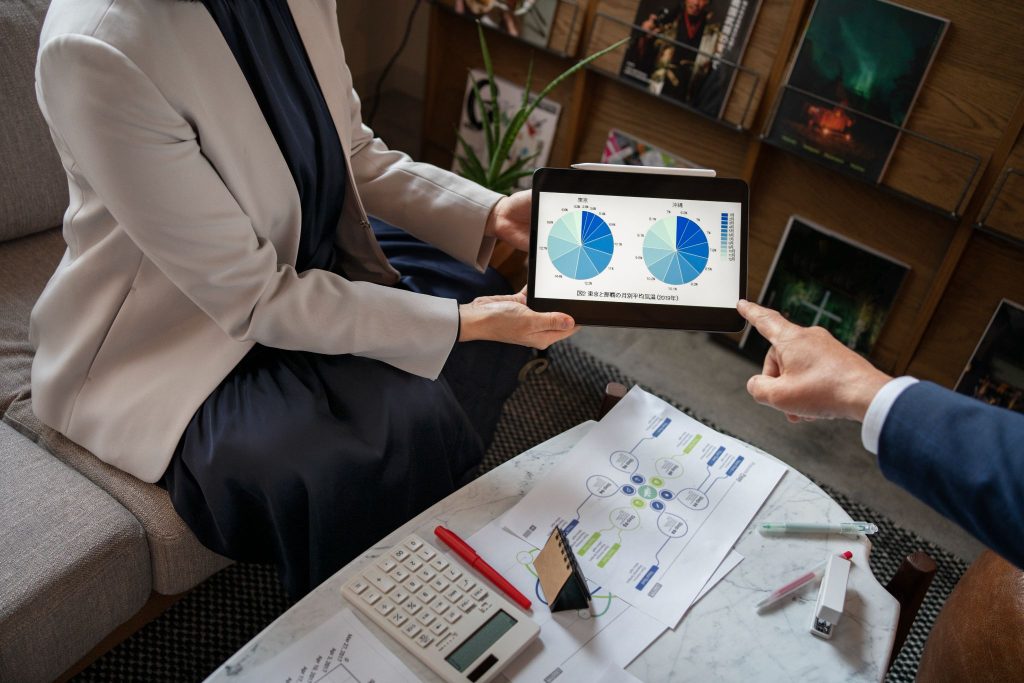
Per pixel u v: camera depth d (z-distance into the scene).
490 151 2.03
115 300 1.15
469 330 1.16
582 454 1.11
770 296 1.98
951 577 1.60
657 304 1.11
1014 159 1.53
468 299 1.36
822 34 1.64
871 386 0.81
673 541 1.00
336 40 1.20
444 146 2.39
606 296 1.11
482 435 1.46
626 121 2.03
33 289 1.42
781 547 1.02
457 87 2.29
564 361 2.00
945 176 1.61
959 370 1.78
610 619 0.91
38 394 1.19
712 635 0.91
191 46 0.99
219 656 1.34
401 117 2.77
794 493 1.09
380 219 1.42
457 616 0.88
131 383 1.16
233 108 1.04
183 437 1.14
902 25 1.56
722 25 1.75
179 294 1.14
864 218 1.79
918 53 1.56
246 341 1.15
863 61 1.62
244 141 1.06
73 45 0.91
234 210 1.04
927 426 0.75
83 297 1.16
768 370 0.94
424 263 1.41
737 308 1.06
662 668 0.87
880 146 1.65
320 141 1.17
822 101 1.68
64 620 1.04
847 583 0.97
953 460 0.73
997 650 1.07
